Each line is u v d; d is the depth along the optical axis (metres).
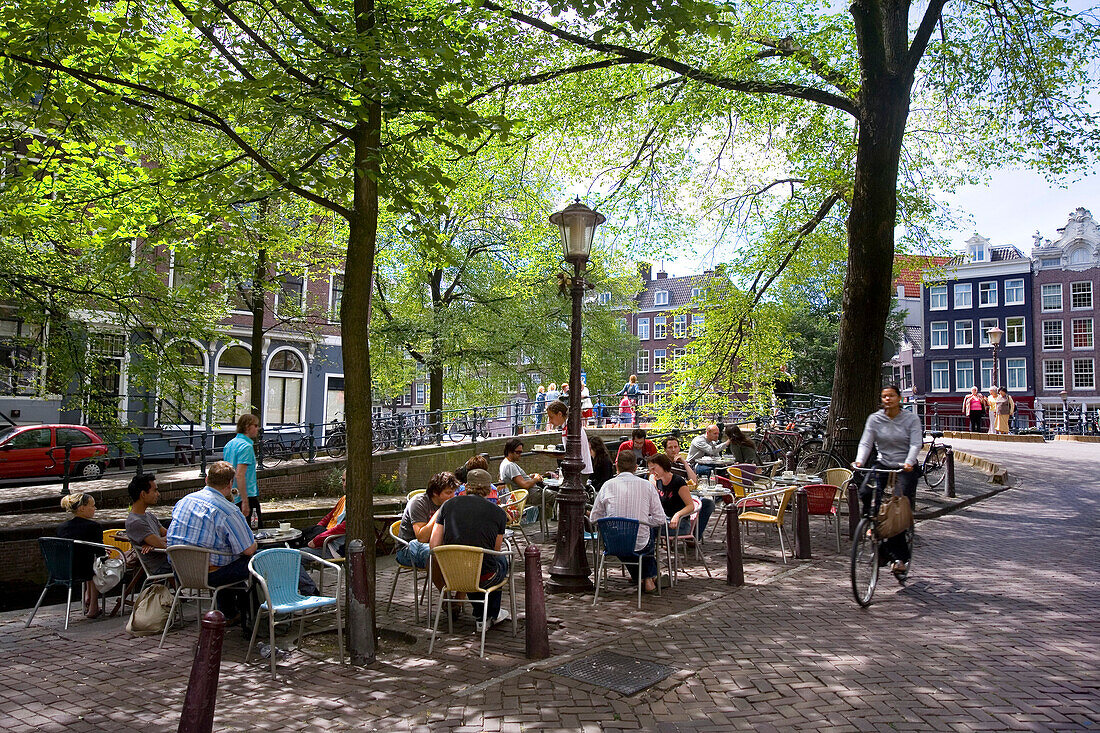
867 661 5.11
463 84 6.39
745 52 12.95
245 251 10.57
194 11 5.95
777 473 12.96
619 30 7.20
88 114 8.03
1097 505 12.74
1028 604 6.56
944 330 49.50
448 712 4.43
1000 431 28.38
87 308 11.92
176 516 6.13
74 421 19.83
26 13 5.74
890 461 7.48
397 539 6.77
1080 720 4.10
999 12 13.60
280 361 25.73
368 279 6.05
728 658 5.25
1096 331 44.81
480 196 15.63
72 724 4.44
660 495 8.55
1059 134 13.91
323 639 6.08
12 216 8.46
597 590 6.91
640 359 59.34
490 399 25.33
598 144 15.28
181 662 5.61
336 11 6.89
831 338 38.34
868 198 12.45
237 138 6.05
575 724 4.21
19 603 9.84
